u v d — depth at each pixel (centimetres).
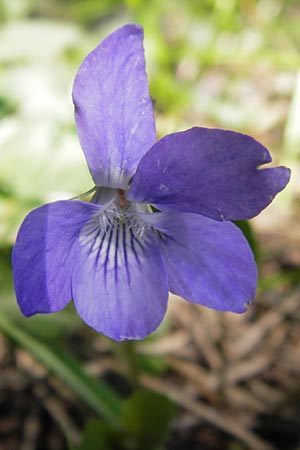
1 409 10
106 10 19
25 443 10
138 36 7
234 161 7
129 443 9
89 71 7
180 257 8
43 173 11
